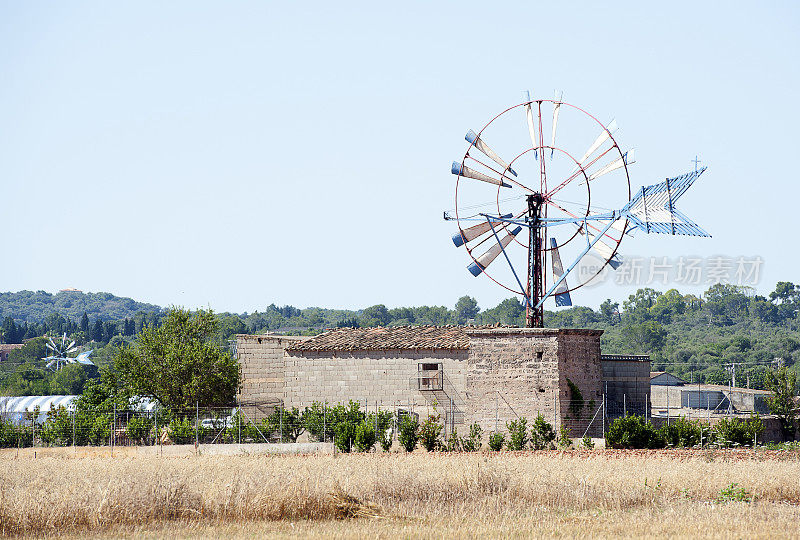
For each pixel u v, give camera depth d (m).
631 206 89.44
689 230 83.69
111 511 46.00
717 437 83.56
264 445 84.81
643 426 82.75
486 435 87.25
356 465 62.31
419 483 52.62
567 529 42.72
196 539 41.38
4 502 45.16
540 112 95.75
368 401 93.56
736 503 49.00
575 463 63.50
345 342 95.94
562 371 85.94
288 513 47.03
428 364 92.00
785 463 64.44
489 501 49.53
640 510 48.34
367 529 43.06
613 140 91.38
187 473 57.56
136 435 95.44
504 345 87.69
